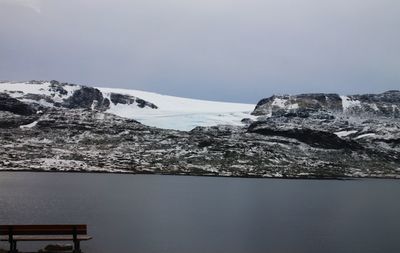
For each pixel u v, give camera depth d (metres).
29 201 109.31
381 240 72.75
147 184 180.62
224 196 140.75
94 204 109.00
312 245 67.69
